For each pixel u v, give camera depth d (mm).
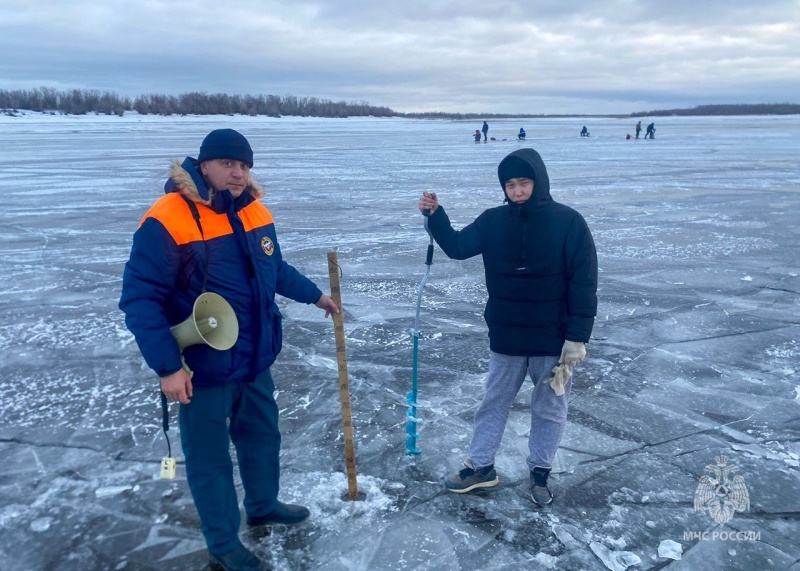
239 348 2779
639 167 23516
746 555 3031
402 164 24875
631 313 6648
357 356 5492
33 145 33656
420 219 12461
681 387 4883
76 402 4602
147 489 3527
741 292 7414
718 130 63688
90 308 6816
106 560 2977
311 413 4426
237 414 2982
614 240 10398
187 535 3152
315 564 2955
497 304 3225
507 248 3105
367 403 4586
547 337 3182
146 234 2545
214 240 2678
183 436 2811
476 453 3447
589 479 3645
